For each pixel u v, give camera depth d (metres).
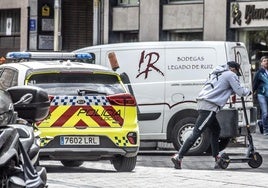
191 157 20.19
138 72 21.16
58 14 35.34
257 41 33.97
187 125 20.84
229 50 20.84
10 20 43.59
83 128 15.23
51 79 15.36
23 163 9.26
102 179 14.50
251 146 17.23
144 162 19.00
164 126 20.97
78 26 42.19
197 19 35.56
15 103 10.10
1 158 8.77
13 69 15.95
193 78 20.91
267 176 15.30
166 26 36.53
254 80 26.83
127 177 14.86
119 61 21.34
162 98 20.97
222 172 16.02
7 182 9.06
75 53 20.03
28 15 41.47
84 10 42.22
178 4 36.16
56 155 15.15
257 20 33.72
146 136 21.03
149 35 36.88
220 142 21.22
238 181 14.40
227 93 16.83
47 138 15.00
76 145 15.16
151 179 14.59
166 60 21.02
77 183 13.88
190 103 20.84
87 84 15.46
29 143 9.44
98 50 21.59
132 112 15.61
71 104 15.23
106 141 15.30
